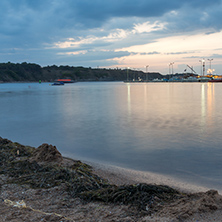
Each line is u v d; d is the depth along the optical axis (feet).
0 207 17.15
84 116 76.28
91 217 15.56
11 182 22.08
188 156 33.37
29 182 21.79
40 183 21.47
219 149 36.50
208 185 23.12
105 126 58.23
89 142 43.29
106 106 104.63
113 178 24.80
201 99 136.05
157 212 15.69
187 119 65.77
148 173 26.78
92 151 37.37
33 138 47.55
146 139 44.04
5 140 37.04
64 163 28.09
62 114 82.02
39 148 30.71
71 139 45.98
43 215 15.84
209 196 16.70
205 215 14.74
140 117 71.15
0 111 92.79
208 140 42.14
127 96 170.60
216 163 30.07
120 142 42.60
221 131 49.32
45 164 26.68
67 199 18.37
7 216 15.78
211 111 82.33
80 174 23.68
